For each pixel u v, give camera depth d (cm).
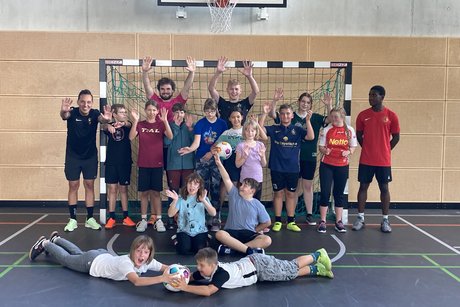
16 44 635
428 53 654
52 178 650
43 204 652
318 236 499
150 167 512
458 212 639
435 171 665
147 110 507
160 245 456
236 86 534
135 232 507
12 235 489
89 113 505
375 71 652
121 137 527
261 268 350
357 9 653
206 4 630
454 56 655
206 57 643
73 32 638
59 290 335
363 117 530
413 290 341
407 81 654
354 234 509
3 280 354
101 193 541
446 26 660
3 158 647
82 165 511
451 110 661
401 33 658
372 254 432
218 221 519
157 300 319
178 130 523
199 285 335
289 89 646
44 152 648
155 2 644
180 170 524
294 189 528
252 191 430
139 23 646
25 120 643
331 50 648
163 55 642
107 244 458
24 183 650
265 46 644
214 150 471
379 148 521
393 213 630
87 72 641
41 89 641
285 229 531
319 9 650
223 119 539
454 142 664
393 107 657
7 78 639
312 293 334
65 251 391
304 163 553
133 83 639
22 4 640
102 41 638
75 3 642
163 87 533
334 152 518
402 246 460
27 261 400
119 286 344
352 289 342
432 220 584
